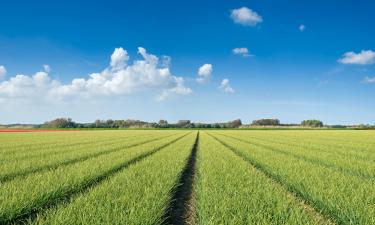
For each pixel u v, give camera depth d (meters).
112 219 5.78
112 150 22.41
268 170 12.42
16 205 6.55
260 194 8.00
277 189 8.64
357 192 8.08
